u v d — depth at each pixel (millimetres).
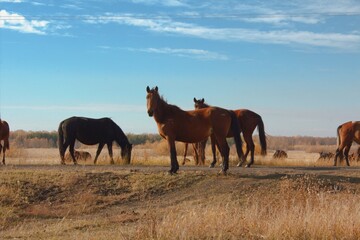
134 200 16750
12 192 16359
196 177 18250
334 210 11453
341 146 25656
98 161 25250
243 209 13359
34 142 58781
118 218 14023
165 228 10555
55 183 17469
